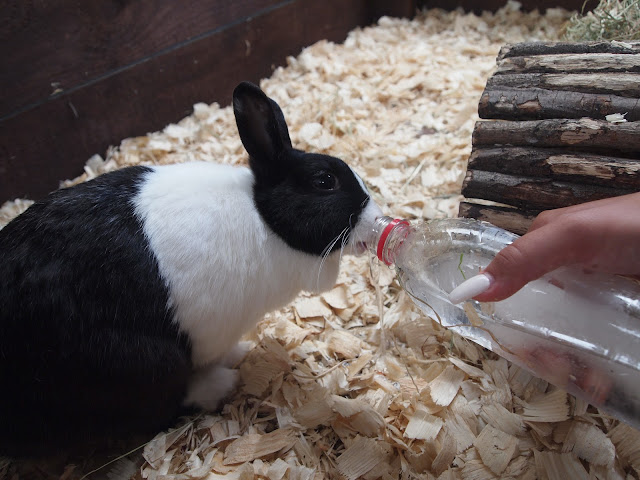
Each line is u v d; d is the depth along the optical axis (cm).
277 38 71
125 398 32
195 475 32
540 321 31
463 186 40
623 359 29
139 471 34
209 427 36
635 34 47
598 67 37
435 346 40
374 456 33
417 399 36
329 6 75
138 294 31
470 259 35
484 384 36
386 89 67
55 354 30
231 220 33
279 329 41
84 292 30
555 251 27
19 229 31
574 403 35
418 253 34
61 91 53
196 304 32
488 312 32
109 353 30
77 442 33
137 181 33
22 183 54
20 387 30
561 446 33
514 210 39
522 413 35
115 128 59
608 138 34
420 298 34
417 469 32
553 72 39
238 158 57
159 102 62
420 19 84
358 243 35
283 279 35
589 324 30
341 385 37
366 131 60
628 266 29
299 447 34
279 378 38
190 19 61
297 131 59
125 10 55
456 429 34
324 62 72
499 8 82
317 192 33
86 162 58
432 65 70
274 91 67
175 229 32
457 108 62
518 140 38
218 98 67
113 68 57
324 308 43
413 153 56
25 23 49
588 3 76
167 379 33
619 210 27
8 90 50
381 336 40
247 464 32
